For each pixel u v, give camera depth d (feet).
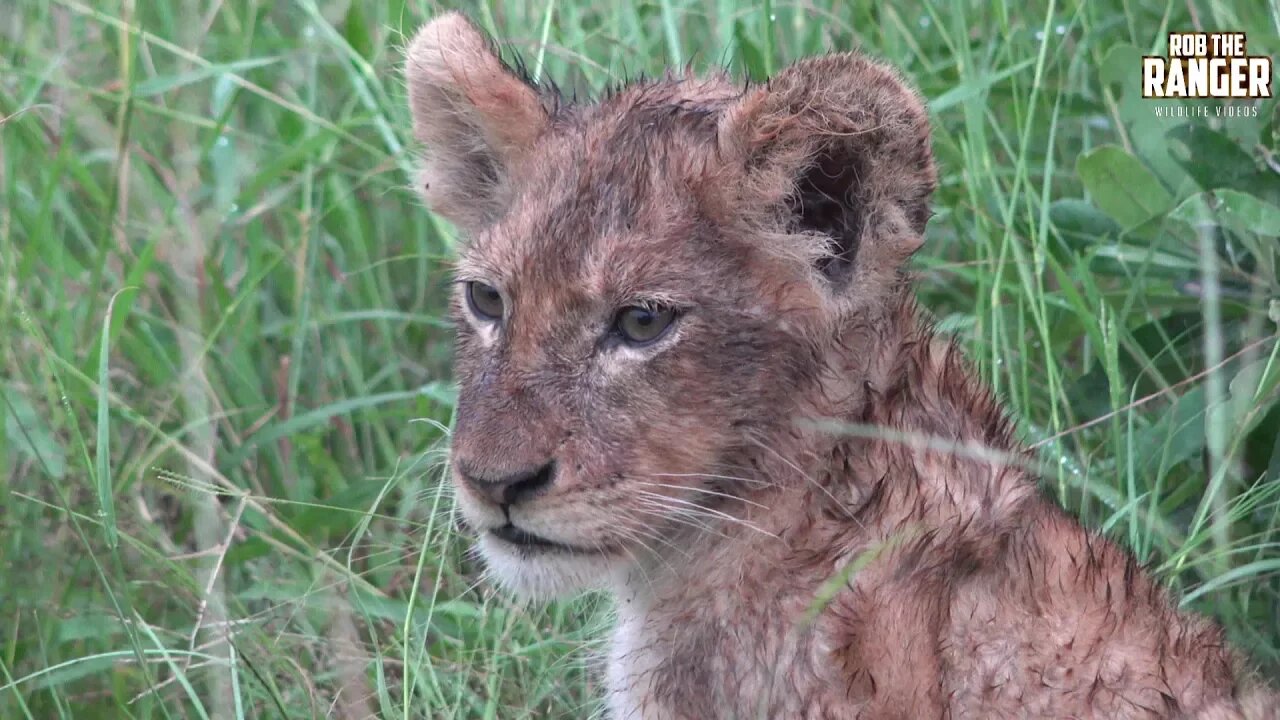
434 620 35.88
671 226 27.81
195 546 38.27
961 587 27.25
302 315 41.91
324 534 38.24
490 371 28.22
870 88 27.37
